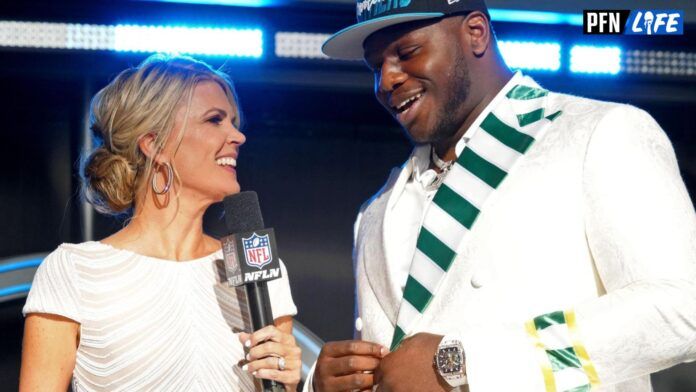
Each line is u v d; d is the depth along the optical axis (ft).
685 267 6.88
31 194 15.57
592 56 14.53
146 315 8.38
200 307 8.59
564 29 14.44
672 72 14.61
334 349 7.63
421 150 8.54
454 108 8.07
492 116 8.04
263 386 7.91
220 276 8.78
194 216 8.84
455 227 7.74
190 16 14.07
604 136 7.39
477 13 8.11
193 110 8.66
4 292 14.43
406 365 7.07
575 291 7.34
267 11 14.15
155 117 8.61
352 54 8.64
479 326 7.36
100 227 14.88
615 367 6.82
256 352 7.81
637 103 15.06
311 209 16.19
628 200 7.11
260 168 16.12
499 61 8.33
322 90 14.61
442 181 8.07
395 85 8.06
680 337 6.80
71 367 8.28
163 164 8.68
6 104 15.40
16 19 13.98
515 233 7.50
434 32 7.95
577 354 6.81
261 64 14.28
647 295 6.80
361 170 16.28
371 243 8.45
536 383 6.77
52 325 8.23
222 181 8.69
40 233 15.55
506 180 7.68
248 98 15.14
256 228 8.04
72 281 8.30
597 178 7.28
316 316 16.02
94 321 8.27
